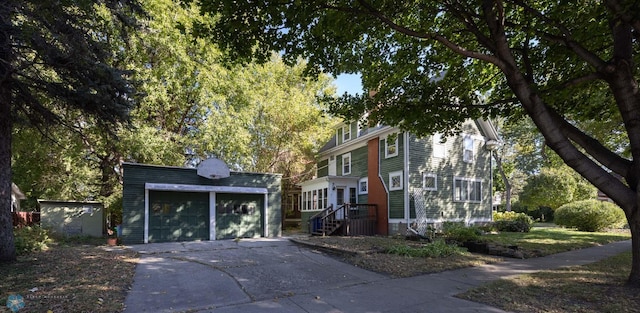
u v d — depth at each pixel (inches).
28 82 372.8
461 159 768.3
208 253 425.7
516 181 1546.5
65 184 774.5
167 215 572.1
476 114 391.9
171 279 282.8
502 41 251.0
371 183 768.3
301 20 254.8
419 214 658.8
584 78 261.7
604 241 528.4
